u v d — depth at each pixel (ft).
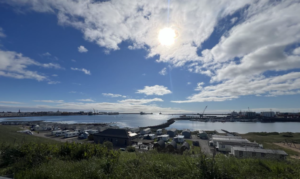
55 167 21.59
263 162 24.62
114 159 23.54
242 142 125.18
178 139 170.71
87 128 288.10
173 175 18.78
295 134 218.59
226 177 17.66
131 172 19.45
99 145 33.86
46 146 31.58
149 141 156.56
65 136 190.70
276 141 161.79
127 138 145.79
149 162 22.89
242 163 24.82
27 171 20.36
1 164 25.68
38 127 270.46
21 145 30.55
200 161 19.30
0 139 73.82
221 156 29.55
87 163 23.44
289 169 21.36
